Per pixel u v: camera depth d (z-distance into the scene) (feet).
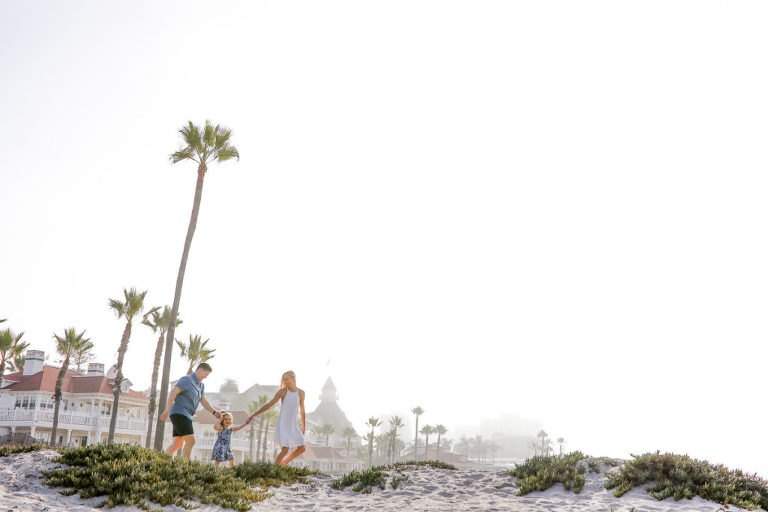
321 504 32.96
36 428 160.45
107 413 183.83
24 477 31.45
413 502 33.40
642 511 29.91
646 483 35.24
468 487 37.60
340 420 565.94
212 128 111.45
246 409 368.07
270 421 242.78
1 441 102.68
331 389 595.47
